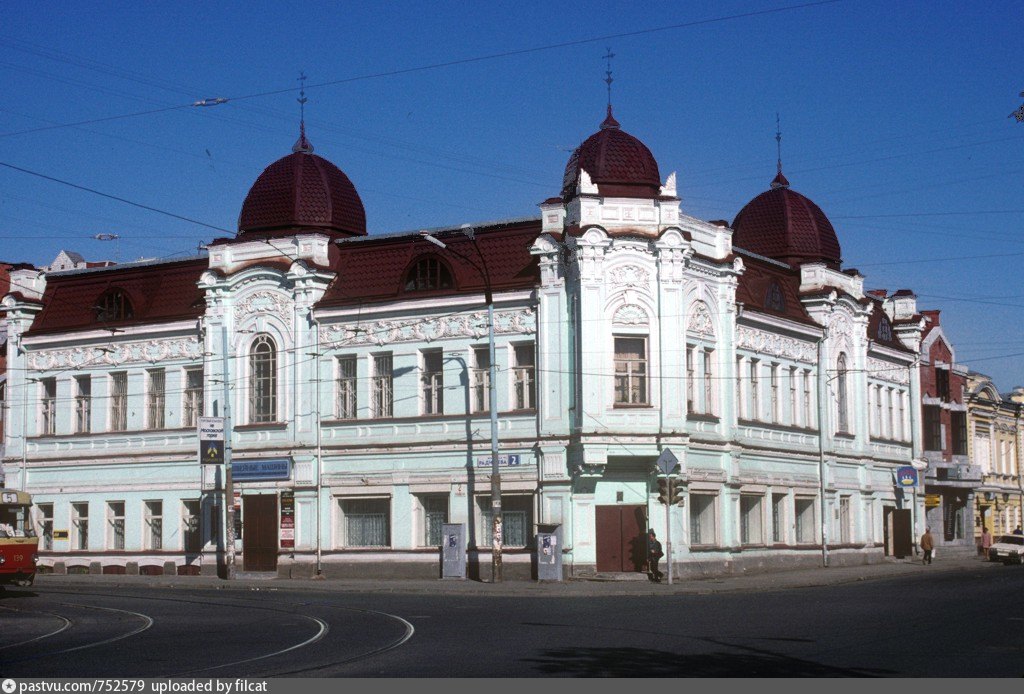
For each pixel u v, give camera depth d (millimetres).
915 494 65625
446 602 34312
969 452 77125
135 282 55125
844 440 58625
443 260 48062
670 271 44844
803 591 39812
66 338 55500
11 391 56844
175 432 52688
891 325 66250
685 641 22047
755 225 58562
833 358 58000
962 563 63000
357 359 49250
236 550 50562
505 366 46344
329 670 18422
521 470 45531
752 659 19188
